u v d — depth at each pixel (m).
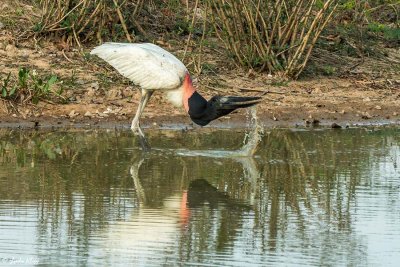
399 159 13.60
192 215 10.57
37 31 17.83
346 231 9.98
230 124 16.14
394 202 11.21
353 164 13.24
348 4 20.14
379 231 10.05
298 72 18.05
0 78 16.27
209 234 9.87
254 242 9.55
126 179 12.10
